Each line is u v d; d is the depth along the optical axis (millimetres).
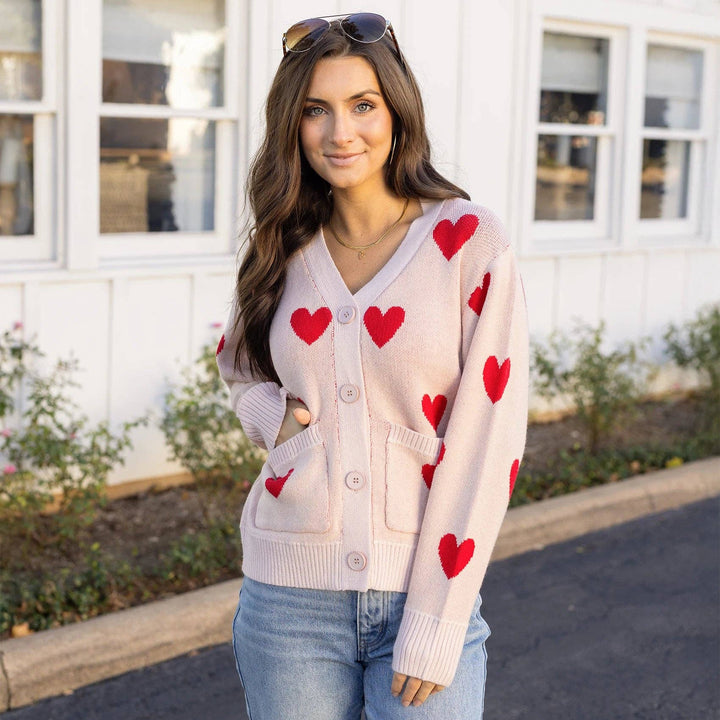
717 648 3662
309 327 1777
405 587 1719
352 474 1729
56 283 4605
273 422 1852
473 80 5801
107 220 4809
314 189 1890
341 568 1729
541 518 4691
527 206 6195
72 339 4691
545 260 6379
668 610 3980
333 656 1758
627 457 5703
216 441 4477
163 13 4770
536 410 6422
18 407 4574
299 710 1779
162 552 4203
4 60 4426
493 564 4441
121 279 4766
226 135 5051
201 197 5082
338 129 1735
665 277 7078
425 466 1727
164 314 4930
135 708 3168
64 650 3275
